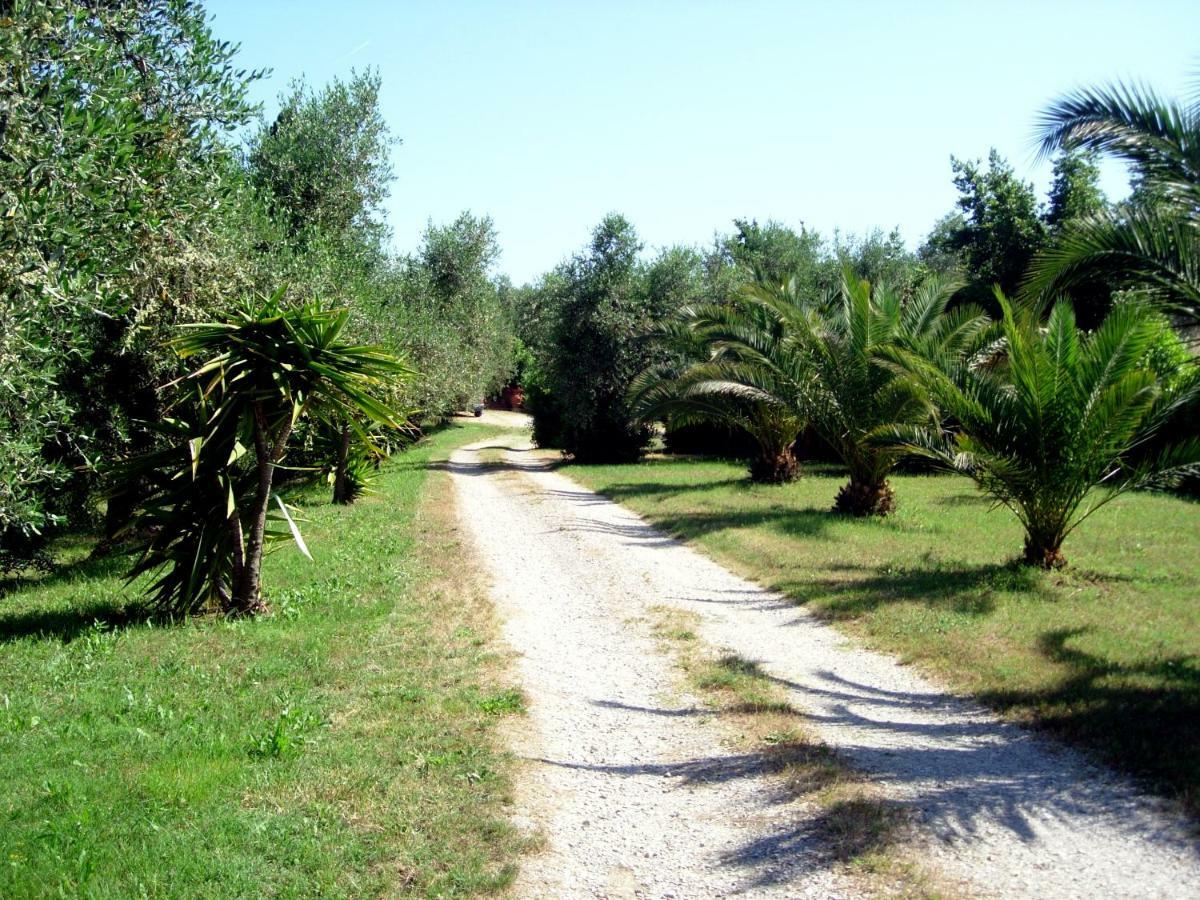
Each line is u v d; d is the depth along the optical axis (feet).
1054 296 31.09
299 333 26.63
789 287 58.95
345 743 18.25
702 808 15.80
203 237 32.58
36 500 26.53
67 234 22.65
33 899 12.35
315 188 60.90
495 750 18.13
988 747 17.81
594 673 23.65
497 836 14.58
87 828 14.24
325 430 57.36
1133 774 15.99
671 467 81.10
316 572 35.55
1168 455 30.12
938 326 50.34
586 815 15.66
